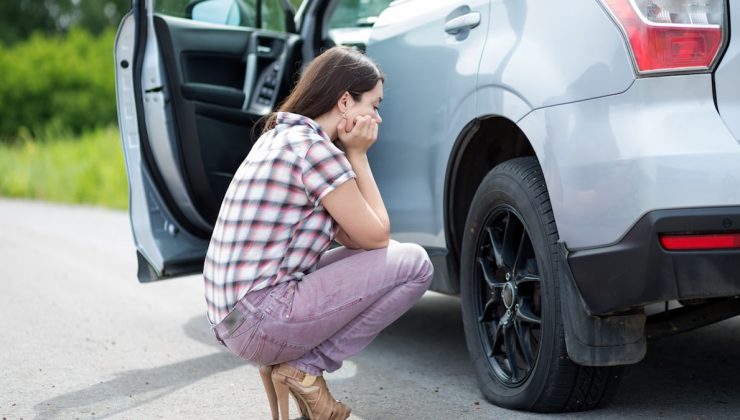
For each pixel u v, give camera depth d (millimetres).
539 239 2699
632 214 2365
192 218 3908
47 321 4574
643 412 2814
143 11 3660
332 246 3895
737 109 2336
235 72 4023
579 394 2750
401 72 3467
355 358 3758
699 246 2293
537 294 2863
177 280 5867
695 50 2350
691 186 2289
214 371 3580
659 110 2367
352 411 2988
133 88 3725
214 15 4004
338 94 2639
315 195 2527
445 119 3170
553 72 2617
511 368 2912
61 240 8008
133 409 3078
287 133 2564
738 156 2285
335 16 4297
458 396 3119
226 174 3906
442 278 3344
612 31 2465
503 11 2922
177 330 4363
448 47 3188
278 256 2543
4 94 21609
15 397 3244
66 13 42500
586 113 2504
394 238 3580
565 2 2652
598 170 2449
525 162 2852
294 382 2645
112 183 12445
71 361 3768
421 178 3357
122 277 5977
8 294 5336
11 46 40156
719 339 3789
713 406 2871
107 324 4504
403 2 3650
